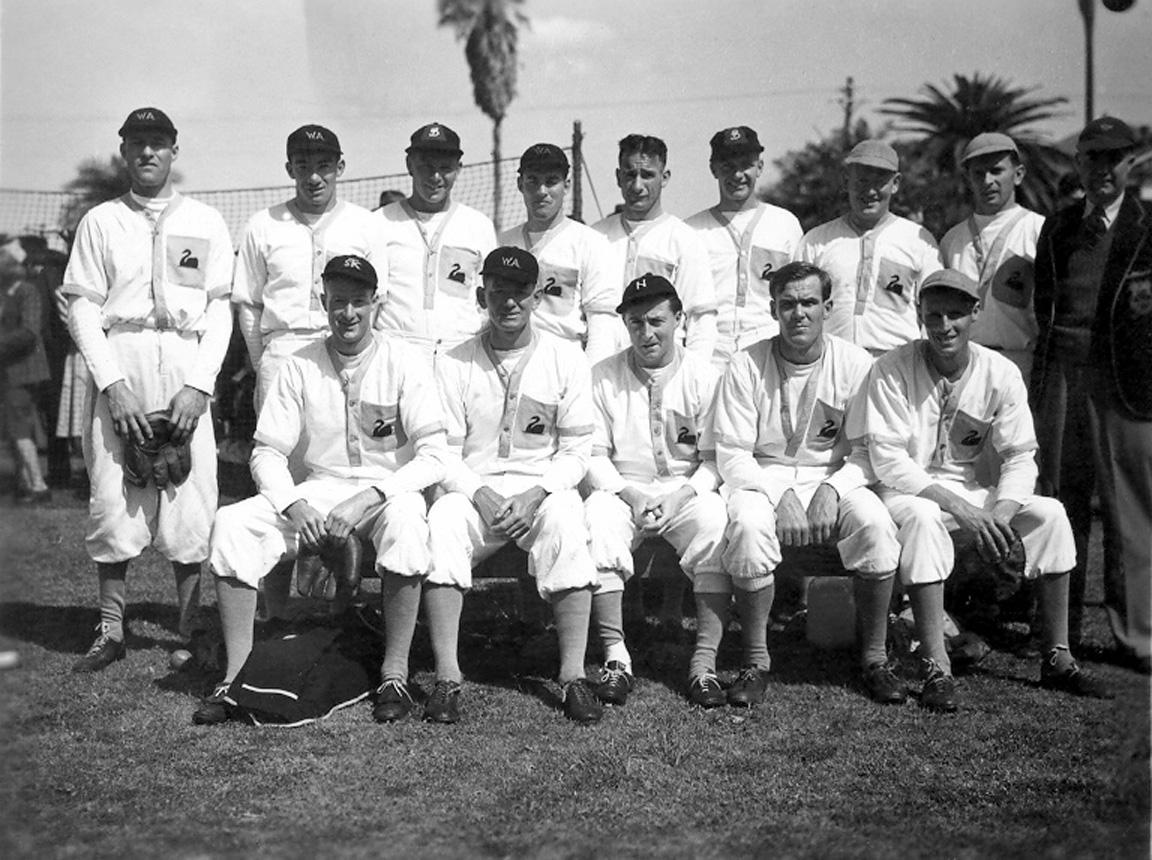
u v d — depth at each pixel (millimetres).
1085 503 4664
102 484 4672
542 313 5172
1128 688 4055
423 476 4375
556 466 4488
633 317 4590
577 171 7188
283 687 4074
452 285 5215
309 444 4512
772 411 4605
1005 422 4562
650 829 3260
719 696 4246
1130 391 4121
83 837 3197
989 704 4270
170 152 4789
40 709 4164
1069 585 4605
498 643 4926
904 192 8516
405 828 3258
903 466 4480
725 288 5484
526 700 4289
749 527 4258
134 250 4730
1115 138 4422
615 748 3830
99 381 4594
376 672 4348
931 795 3488
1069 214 4711
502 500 4367
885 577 4320
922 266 5207
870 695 4355
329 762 3723
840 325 5250
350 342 4441
